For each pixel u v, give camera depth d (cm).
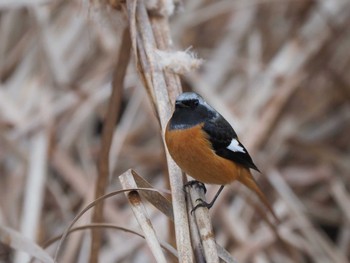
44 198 1222
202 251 655
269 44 1484
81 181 1271
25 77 1382
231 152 866
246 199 1150
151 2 846
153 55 803
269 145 1363
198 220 679
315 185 1424
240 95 1395
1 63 1416
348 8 1441
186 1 1480
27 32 1429
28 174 1210
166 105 782
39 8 1376
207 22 1538
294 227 1249
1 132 1274
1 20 1447
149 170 1367
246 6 1459
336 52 1496
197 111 825
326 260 1215
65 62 1395
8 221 1203
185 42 1479
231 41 1466
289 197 1252
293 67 1370
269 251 1213
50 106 1316
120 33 991
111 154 1283
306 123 1498
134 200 686
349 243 1305
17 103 1343
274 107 1300
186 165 820
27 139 1287
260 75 1398
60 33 1421
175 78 822
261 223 1232
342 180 1414
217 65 1437
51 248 1203
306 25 1440
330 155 1394
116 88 866
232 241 1195
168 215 708
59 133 1347
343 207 1319
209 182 870
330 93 1465
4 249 1048
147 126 1400
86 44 1412
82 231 1150
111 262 1145
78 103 1332
